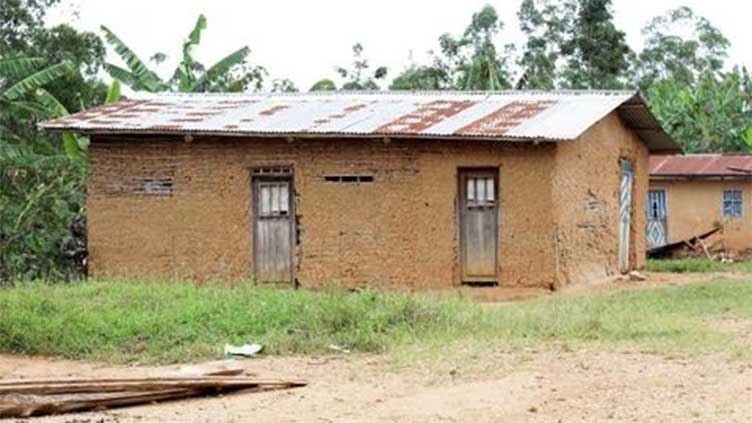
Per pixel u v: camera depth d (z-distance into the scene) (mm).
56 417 10094
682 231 34312
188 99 25062
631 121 24719
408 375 11727
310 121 21953
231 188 22094
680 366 11891
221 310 14922
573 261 21500
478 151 20719
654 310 16734
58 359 13297
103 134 22562
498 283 20766
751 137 37031
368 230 21297
